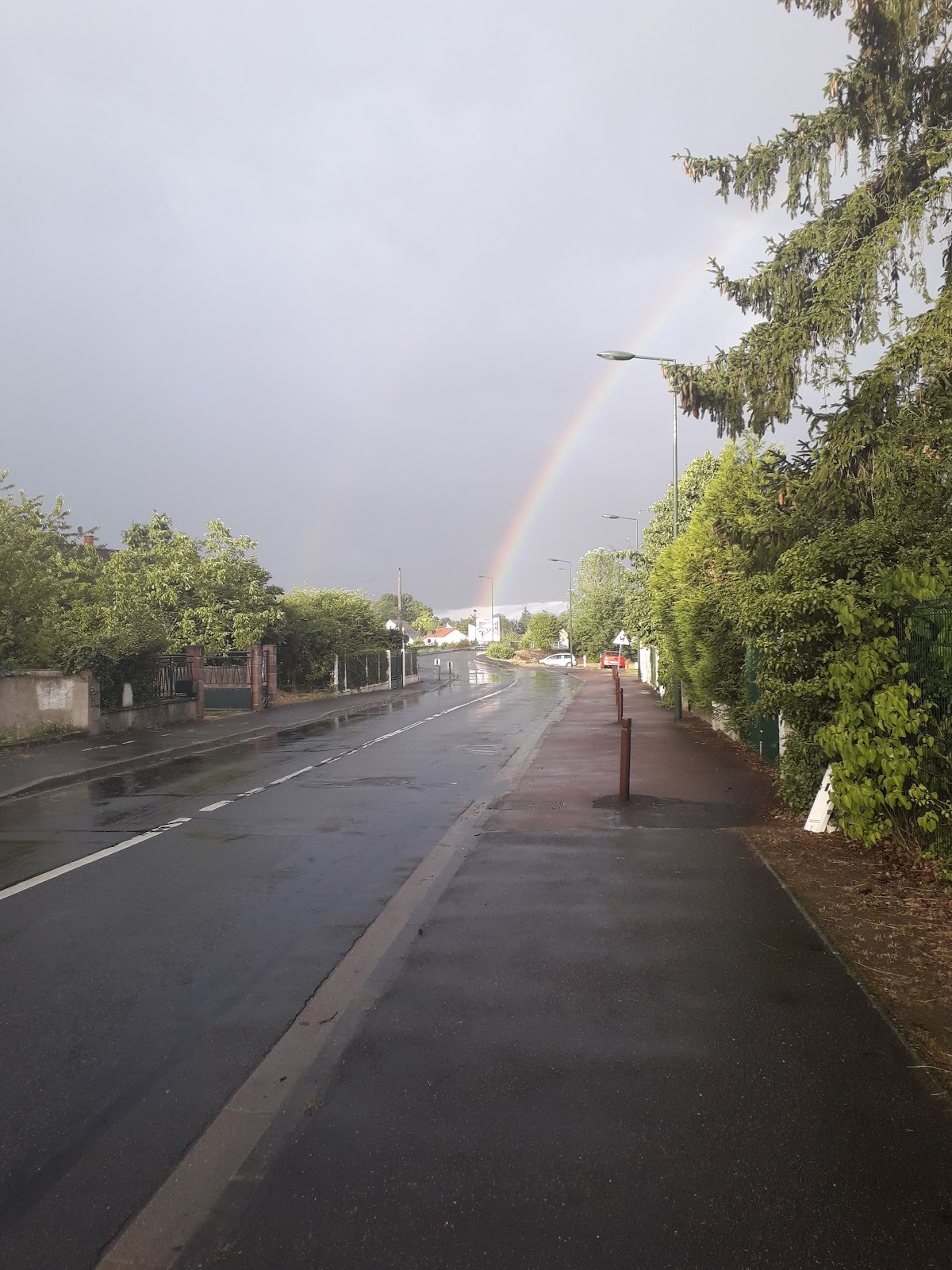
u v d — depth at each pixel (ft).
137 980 16.38
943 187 28.66
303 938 18.74
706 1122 10.71
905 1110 10.86
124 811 35.09
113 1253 8.77
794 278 35.91
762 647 25.73
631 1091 11.51
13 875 24.70
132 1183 10.02
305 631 119.65
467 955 16.87
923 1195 9.24
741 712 48.55
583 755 48.55
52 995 15.69
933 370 26.27
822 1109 10.94
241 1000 15.38
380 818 32.48
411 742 61.31
